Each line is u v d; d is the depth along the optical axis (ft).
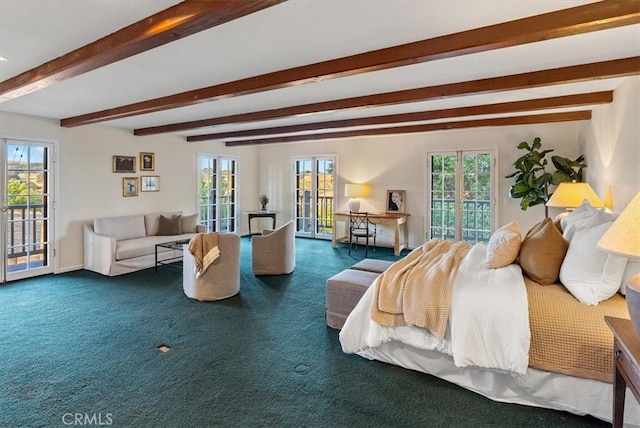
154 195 21.89
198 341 9.87
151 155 21.66
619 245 4.85
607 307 6.95
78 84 11.32
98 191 18.97
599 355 6.40
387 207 24.25
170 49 8.45
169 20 6.36
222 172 27.09
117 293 14.21
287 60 9.16
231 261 13.62
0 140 15.37
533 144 18.03
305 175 28.22
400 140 23.73
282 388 7.63
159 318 11.55
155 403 7.10
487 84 10.68
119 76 10.49
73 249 17.98
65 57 8.53
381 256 21.57
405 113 16.20
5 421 6.55
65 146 17.56
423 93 11.76
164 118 17.47
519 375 6.95
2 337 10.07
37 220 16.78
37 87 9.97
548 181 17.08
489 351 7.02
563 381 6.72
